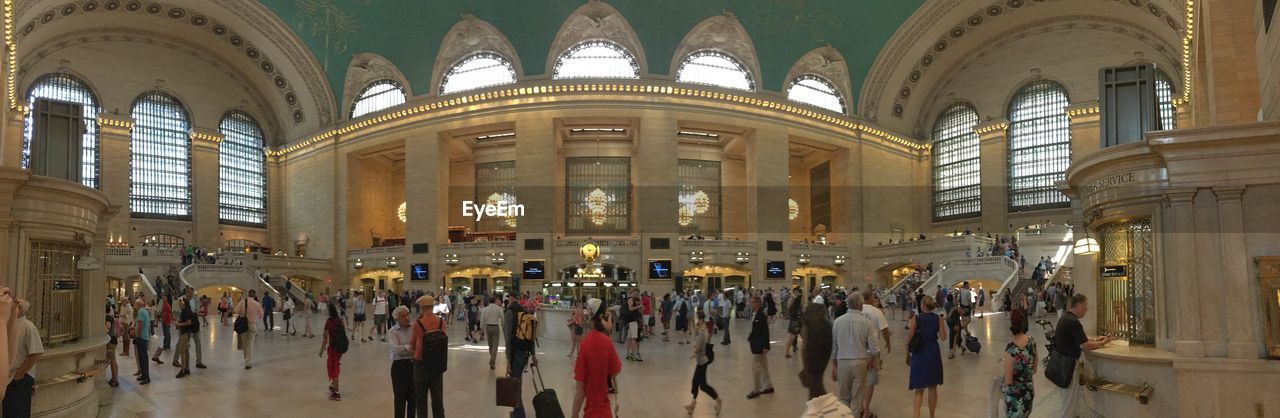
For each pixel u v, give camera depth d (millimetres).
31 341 6180
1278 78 10180
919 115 49000
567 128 41812
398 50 40594
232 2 40156
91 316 9891
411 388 7980
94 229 9695
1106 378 7527
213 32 42281
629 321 14062
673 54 39531
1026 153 45281
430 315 7695
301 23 40938
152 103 43906
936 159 48938
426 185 39844
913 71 46188
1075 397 7457
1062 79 43938
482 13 38344
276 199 47188
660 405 9312
